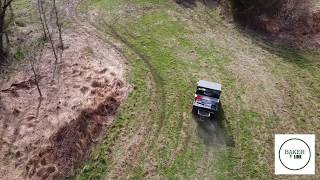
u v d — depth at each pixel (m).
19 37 37.97
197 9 43.38
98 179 27.05
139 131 30.00
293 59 37.66
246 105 32.50
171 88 33.53
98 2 43.66
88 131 29.47
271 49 38.69
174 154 28.66
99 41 38.22
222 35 40.03
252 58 37.38
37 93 32.28
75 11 42.16
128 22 40.91
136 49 37.50
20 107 31.19
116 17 41.50
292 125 31.20
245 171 27.91
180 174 27.50
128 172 27.50
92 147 28.77
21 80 33.38
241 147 29.38
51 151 27.97
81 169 27.44
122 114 31.11
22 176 26.83
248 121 31.23
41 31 38.91
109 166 27.77
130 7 42.88
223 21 41.84
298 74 35.97
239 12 41.31
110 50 37.19
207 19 42.06
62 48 36.91
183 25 40.94
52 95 32.12
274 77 35.41
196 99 30.75
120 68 35.12
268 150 29.28
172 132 30.09
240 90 33.78
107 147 28.84
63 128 29.25
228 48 38.34
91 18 41.28
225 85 34.12
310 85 34.94
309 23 41.66
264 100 33.09
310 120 31.73
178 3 44.06
